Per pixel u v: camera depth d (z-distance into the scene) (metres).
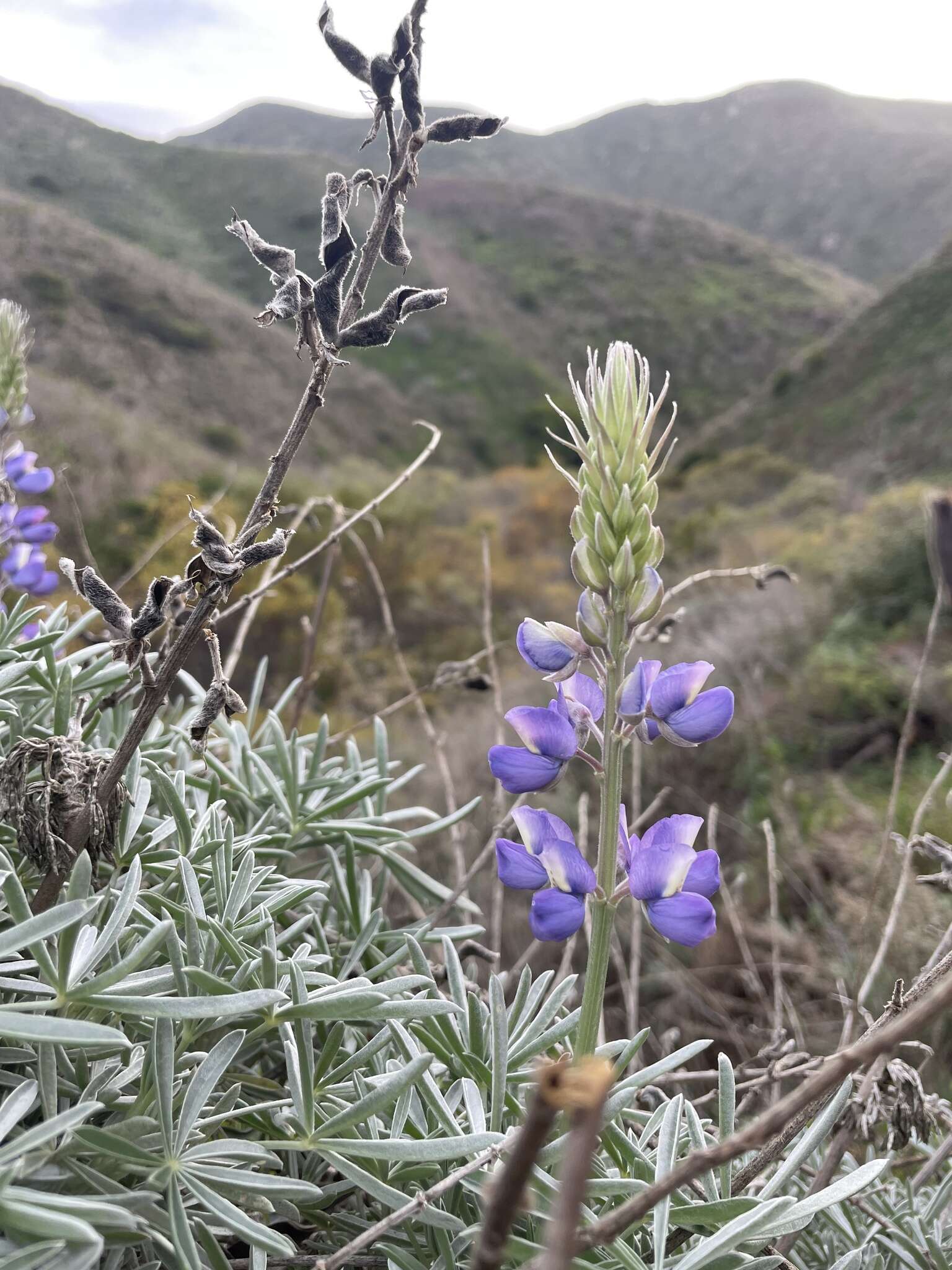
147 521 11.12
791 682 8.66
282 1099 1.31
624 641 1.14
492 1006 1.22
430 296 1.18
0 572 2.25
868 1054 0.67
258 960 1.27
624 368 1.09
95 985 1.01
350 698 10.14
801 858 5.21
